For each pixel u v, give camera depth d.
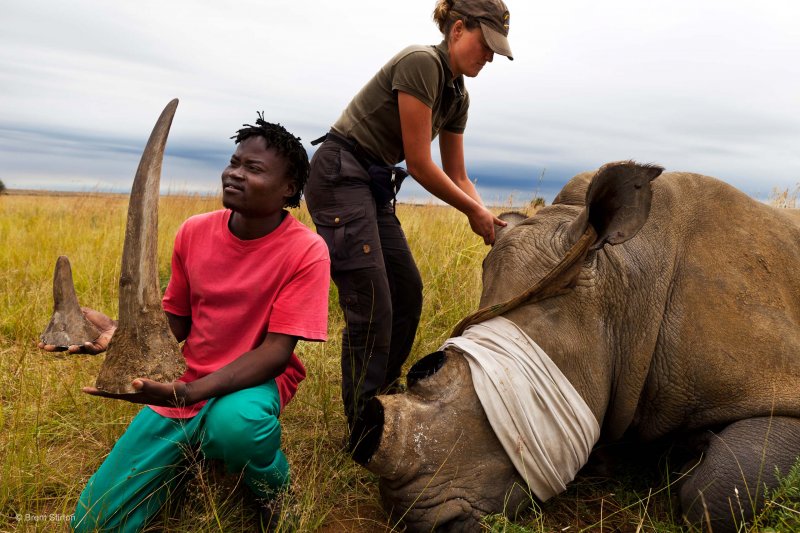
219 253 2.82
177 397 2.42
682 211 3.21
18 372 4.19
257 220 2.76
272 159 2.67
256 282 2.77
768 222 3.33
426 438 2.60
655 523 2.89
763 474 2.71
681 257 3.13
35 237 8.65
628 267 3.02
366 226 3.47
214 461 2.84
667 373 3.04
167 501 2.77
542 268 2.95
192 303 2.90
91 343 2.53
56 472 3.14
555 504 3.12
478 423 2.65
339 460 3.25
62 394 3.91
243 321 2.81
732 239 3.21
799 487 2.66
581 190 3.34
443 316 5.47
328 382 4.05
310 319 2.73
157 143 2.32
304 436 3.56
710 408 3.01
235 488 2.82
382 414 2.61
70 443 3.51
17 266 7.33
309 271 2.76
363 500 3.10
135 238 2.32
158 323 2.37
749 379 2.94
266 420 2.60
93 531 2.58
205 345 2.84
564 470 2.76
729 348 2.97
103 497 2.64
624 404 3.06
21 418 3.53
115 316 5.38
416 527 2.61
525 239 3.07
